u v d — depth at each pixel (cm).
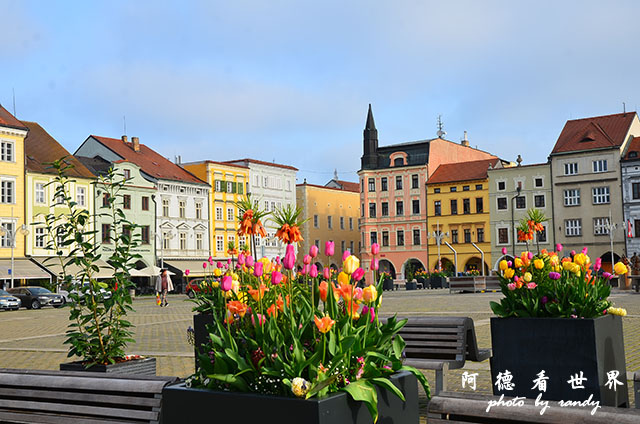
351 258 371
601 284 690
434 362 669
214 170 7219
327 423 321
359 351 356
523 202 7000
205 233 7056
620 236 6462
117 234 862
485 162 7450
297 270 466
